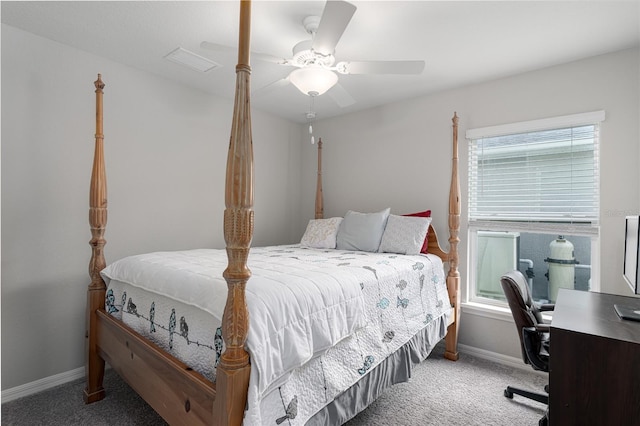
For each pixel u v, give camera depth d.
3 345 2.05
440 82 2.85
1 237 2.05
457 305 2.74
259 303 1.24
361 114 3.64
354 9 1.43
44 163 2.21
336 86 2.21
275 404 1.20
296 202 4.17
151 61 2.53
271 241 3.86
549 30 2.04
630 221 1.70
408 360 2.05
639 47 2.21
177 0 1.81
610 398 1.22
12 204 2.09
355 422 1.86
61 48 2.28
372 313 1.81
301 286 1.45
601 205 2.32
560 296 1.88
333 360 1.51
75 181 2.34
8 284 2.07
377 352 1.77
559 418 1.31
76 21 2.01
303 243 3.29
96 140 2.05
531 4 1.79
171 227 2.88
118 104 2.55
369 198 3.56
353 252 2.83
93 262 2.05
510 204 2.76
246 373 1.11
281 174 3.97
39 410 1.95
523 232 2.72
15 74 2.09
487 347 2.76
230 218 1.11
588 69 2.38
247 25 1.11
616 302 1.74
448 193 3.02
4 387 2.05
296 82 2.00
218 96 3.24
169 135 2.87
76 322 2.35
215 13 1.92
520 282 1.99
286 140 4.03
